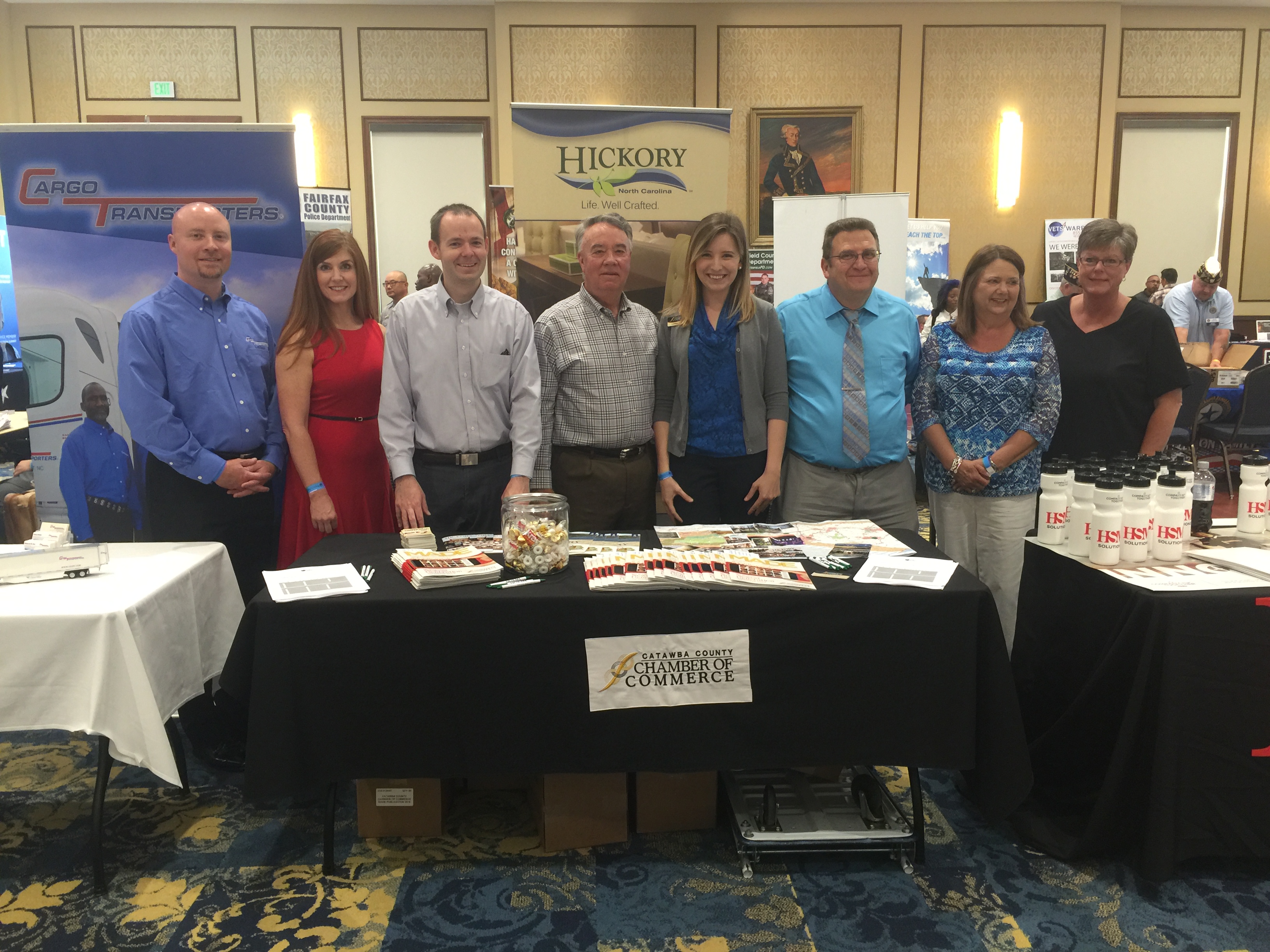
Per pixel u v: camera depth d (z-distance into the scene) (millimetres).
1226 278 7453
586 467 2727
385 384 2619
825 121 6934
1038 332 2658
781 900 1960
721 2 6746
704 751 1986
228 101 6844
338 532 2779
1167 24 7035
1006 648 2162
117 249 2941
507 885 2016
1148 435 2738
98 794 1975
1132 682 1957
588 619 1933
